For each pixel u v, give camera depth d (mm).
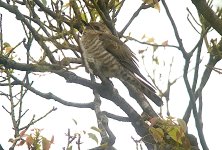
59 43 9617
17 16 9852
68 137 8344
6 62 9875
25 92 10625
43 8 10344
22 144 8391
